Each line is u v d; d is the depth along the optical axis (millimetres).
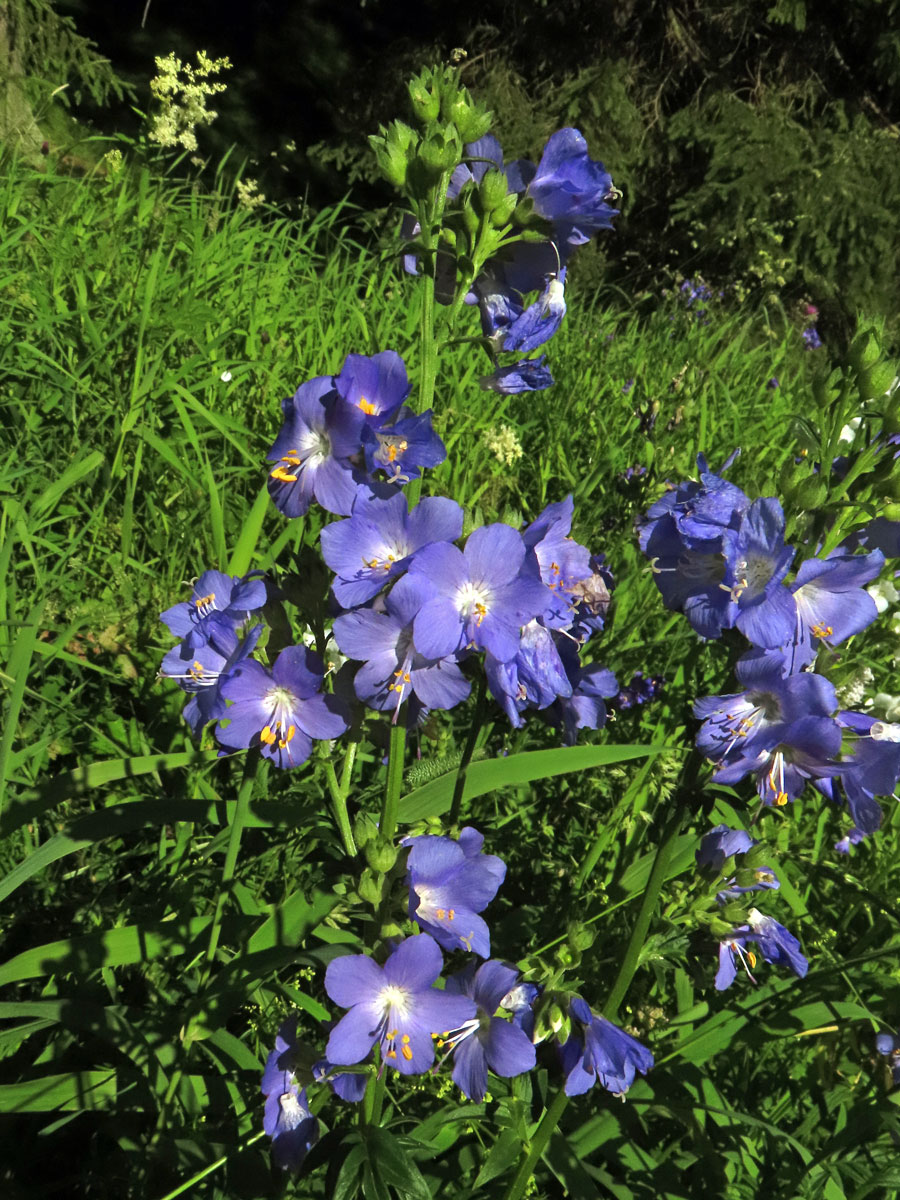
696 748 238
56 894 350
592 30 2055
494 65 2049
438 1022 220
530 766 310
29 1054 317
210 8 2139
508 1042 234
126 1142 279
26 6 1091
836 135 2014
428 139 210
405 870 225
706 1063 352
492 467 617
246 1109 302
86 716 407
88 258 653
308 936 304
